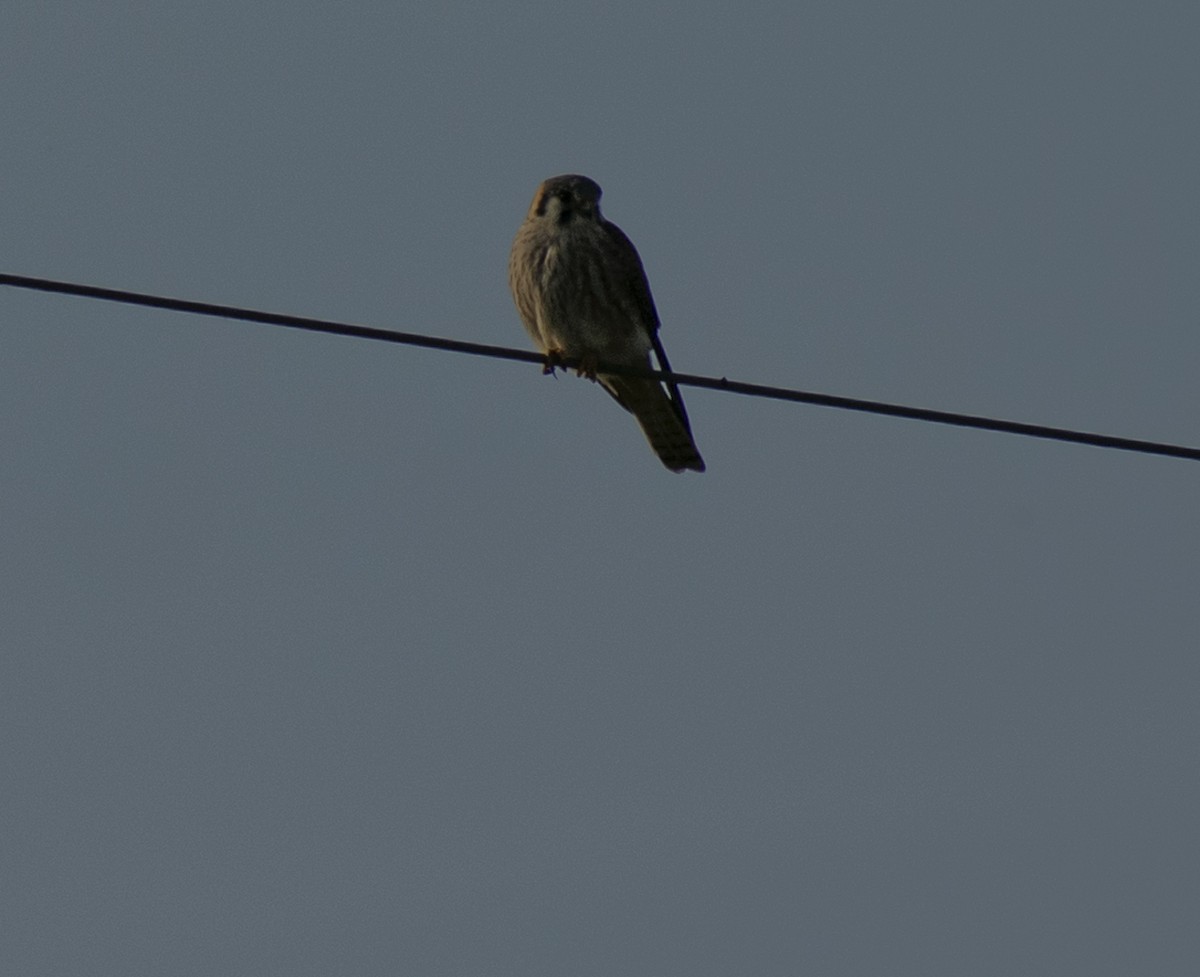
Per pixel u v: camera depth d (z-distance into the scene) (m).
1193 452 10.62
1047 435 10.50
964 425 10.55
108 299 9.54
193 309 9.73
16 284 9.34
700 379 10.77
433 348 10.34
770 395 10.72
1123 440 10.58
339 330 10.09
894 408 10.53
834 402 10.65
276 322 9.93
